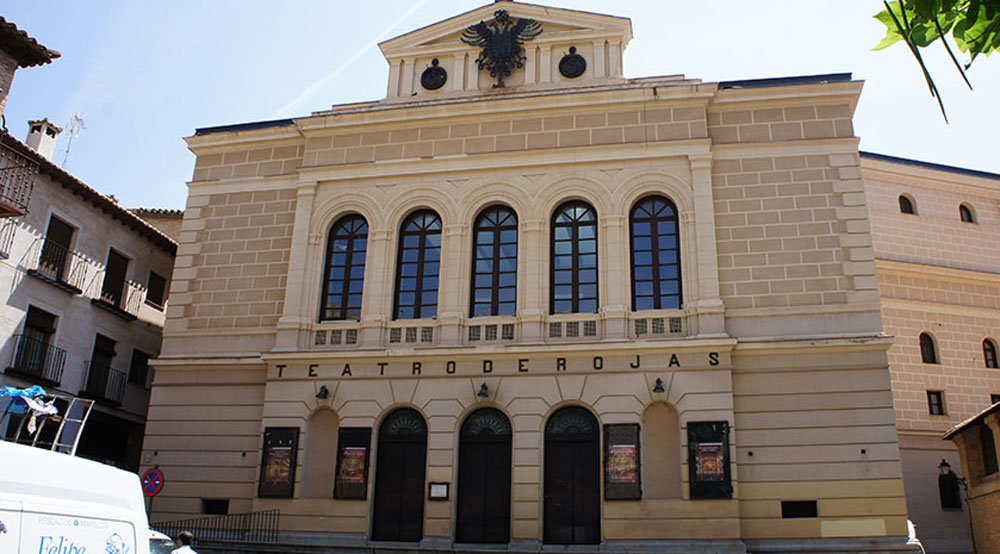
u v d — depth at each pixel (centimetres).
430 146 2525
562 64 2558
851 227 2244
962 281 3366
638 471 2077
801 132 2355
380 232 2469
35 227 2497
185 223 2648
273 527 2217
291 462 2262
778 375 2136
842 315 2166
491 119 2508
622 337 2209
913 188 3484
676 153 2353
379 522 2212
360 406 2283
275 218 2589
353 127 2588
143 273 3019
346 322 2400
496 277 2384
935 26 456
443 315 2328
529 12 2609
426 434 2261
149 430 2427
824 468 2047
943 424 3108
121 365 2867
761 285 2227
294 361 2353
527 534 2088
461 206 2439
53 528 743
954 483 3016
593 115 2447
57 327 2569
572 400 2178
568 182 2395
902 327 3216
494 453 2217
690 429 2088
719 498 2020
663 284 2284
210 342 2488
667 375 2144
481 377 2242
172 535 2280
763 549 2006
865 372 2103
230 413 2395
